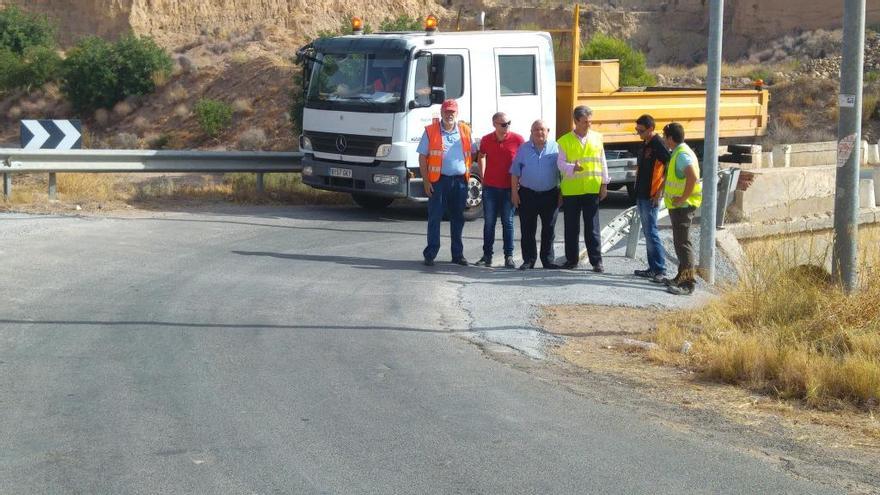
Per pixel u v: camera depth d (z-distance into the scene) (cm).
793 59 4491
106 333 936
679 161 1241
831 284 1151
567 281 1281
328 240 1516
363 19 5522
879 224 1881
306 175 1784
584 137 1324
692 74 4316
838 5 5091
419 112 1645
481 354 928
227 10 5338
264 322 1003
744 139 2136
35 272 1184
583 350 974
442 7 5962
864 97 3362
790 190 1806
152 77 4434
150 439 662
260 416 716
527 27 5166
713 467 649
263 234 1540
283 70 4203
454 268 1345
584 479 614
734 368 893
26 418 698
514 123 1753
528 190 1345
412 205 1978
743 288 1187
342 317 1040
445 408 751
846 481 638
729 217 1723
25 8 5250
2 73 4641
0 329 938
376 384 808
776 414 801
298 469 616
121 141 4000
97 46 4500
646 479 619
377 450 654
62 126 1753
